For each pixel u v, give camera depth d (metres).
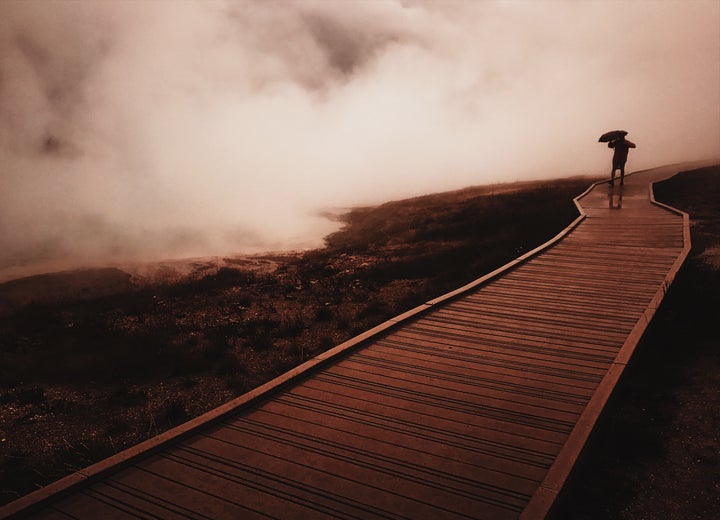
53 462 6.09
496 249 16.66
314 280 16.05
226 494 3.98
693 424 5.81
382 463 4.29
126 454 4.40
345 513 3.72
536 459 4.27
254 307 13.06
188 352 9.45
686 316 8.59
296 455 4.45
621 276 9.70
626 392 6.47
